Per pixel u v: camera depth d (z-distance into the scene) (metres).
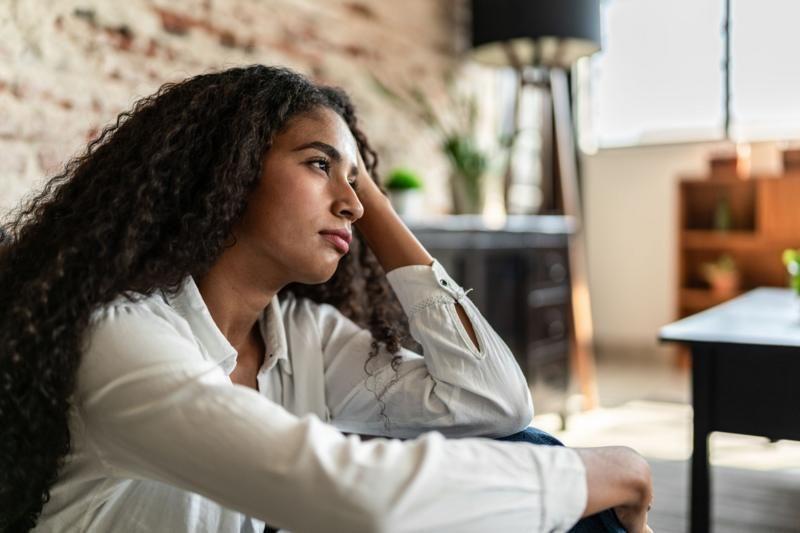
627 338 5.12
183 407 0.62
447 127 3.95
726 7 4.66
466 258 2.98
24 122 2.11
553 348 3.70
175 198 0.79
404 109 3.64
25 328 0.69
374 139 3.46
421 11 3.79
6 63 2.06
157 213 0.78
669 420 3.49
